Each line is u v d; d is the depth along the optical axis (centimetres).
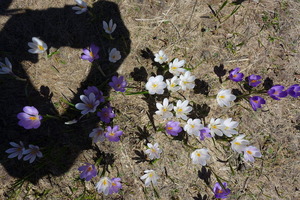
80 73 69
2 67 62
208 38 72
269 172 67
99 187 58
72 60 69
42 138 65
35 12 71
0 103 66
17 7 70
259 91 70
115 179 60
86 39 70
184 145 67
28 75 68
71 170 65
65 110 67
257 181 66
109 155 65
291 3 73
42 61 69
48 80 68
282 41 72
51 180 64
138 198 64
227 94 63
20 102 66
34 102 67
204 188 66
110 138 58
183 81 64
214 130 62
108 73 69
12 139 65
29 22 70
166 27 73
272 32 73
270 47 72
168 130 61
